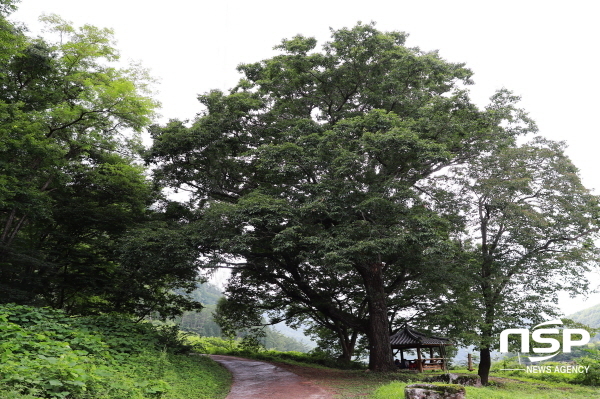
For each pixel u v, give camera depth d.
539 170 21.08
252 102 20.42
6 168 15.96
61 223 22.05
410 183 20.28
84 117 18.77
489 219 21.41
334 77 20.62
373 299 20.62
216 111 21.19
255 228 18.38
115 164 21.50
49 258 20.45
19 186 16.81
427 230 16.25
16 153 16.70
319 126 19.11
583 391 19.36
